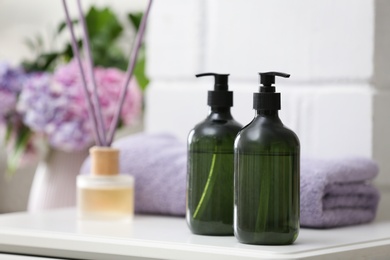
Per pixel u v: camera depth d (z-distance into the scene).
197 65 1.44
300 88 1.33
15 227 1.09
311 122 1.32
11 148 1.73
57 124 1.60
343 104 1.29
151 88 1.49
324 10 1.30
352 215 1.16
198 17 1.43
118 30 1.84
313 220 1.10
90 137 1.61
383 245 0.99
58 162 1.64
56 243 1.01
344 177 1.12
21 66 1.73
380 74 1.28
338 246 0.95
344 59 1.29
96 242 0.98
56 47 2.00
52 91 1.61
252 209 0.94
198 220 1.03
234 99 1.39
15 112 1.68
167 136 1.35
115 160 1.21
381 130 1.28
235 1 1.39
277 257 0.87
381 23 1.27
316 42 1.31
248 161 0.94
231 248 0.91
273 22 1.35
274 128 0.95
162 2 1.47
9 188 2.06
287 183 0.94
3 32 2.07
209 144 1.03
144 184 1.23
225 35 1.40
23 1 2.05
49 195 1.63
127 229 1.09
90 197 1.18
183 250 0.92
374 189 1.20
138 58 1.79
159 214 1.25
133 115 1.66
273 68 1.35
